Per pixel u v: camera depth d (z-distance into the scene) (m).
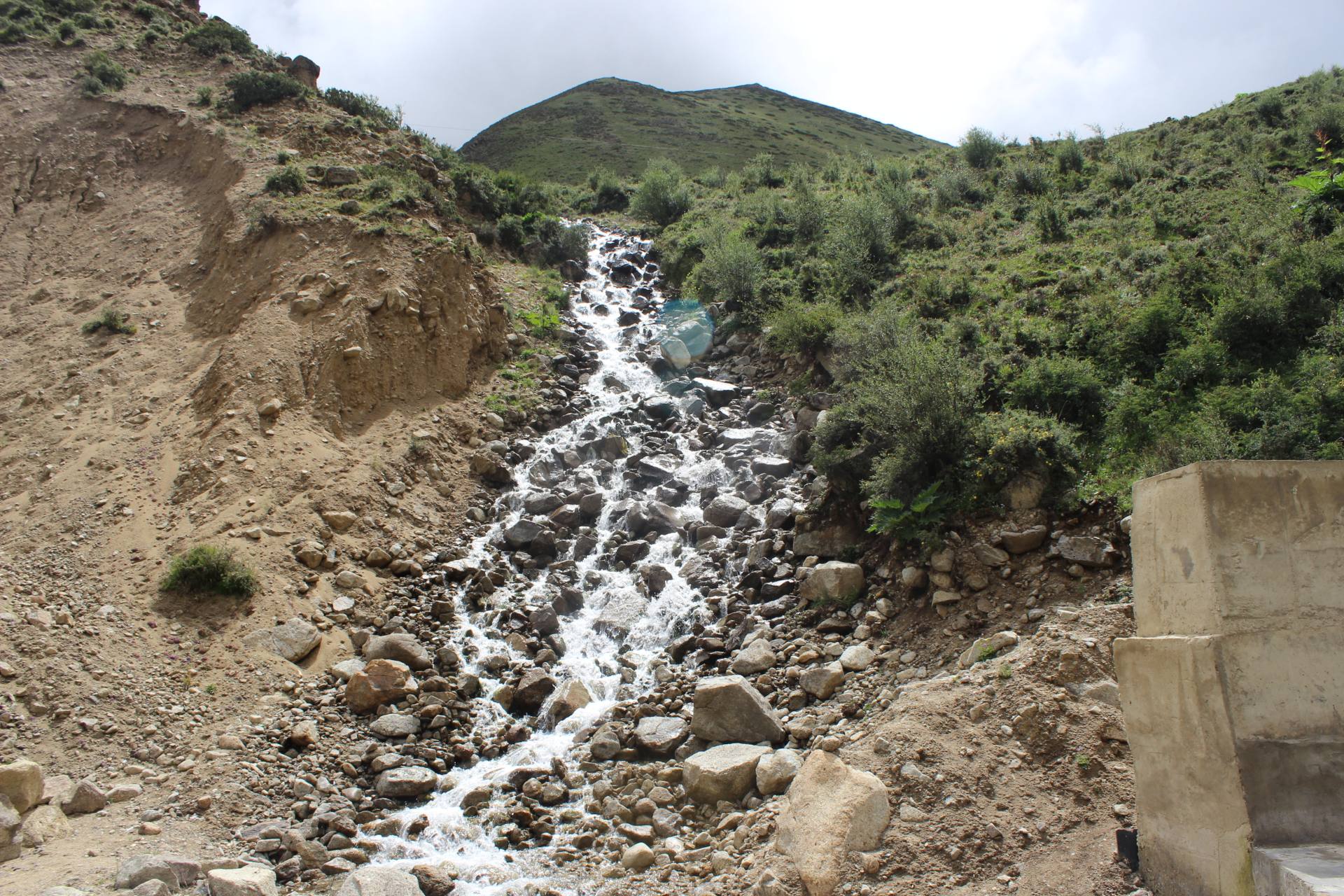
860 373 14.38
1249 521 5.33
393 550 13.28
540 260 25.61
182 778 8.70
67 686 9.55
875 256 20.92
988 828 6.15
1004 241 21.00
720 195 34.41
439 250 18.73
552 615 12.05
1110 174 24.19
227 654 10.63
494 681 10.97
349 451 14.83
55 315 18.80
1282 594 5.23
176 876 6.80
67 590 11.30
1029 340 14.00
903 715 7.29
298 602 11.71
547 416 17.91
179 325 17.83
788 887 6.12
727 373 19.33
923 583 10.10
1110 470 10.38
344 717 10.08
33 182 23.03
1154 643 5.49
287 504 13.24
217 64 28.48
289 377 15.38
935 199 25.69
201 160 22.70
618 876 7.22
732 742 8.82
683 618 11.65
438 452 15.78
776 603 11.15
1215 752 4.97
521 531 14.10
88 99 25.50
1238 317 11.96
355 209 19.58
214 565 11.46
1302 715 5.04
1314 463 5.48
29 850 7.25
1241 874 4.74
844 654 9.62
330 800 8.66
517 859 7.70
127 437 14.93
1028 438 10.31
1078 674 7.04
